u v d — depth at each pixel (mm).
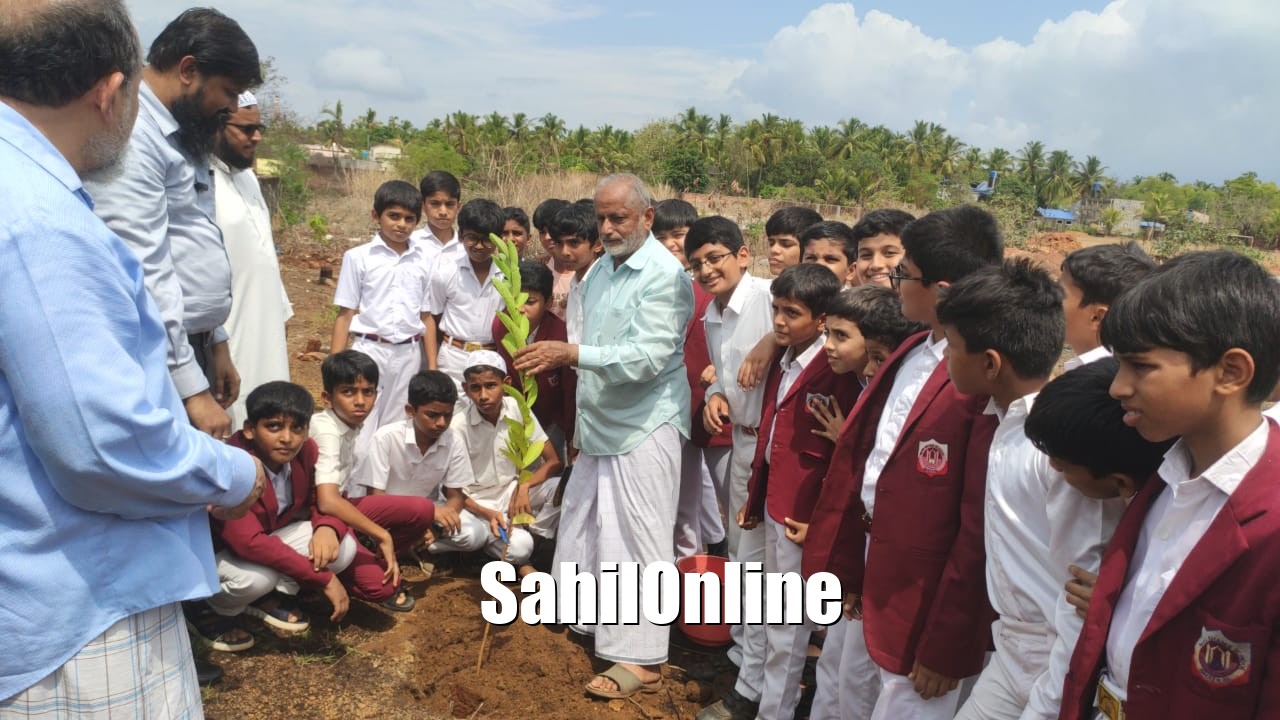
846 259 4137
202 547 2123
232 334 4520
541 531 5020
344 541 3887
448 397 4367
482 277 5645
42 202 1709
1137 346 1598
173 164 3316
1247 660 1544
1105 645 1858
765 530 3688
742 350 3973
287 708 3398
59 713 1861
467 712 3559
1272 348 1530
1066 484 2064
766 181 65000
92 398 1711
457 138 63281
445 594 4465
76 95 1824
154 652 2008
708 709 3658
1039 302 2285
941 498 2602
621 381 3770
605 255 4051
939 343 2740
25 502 1761
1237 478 1595
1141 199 75500
